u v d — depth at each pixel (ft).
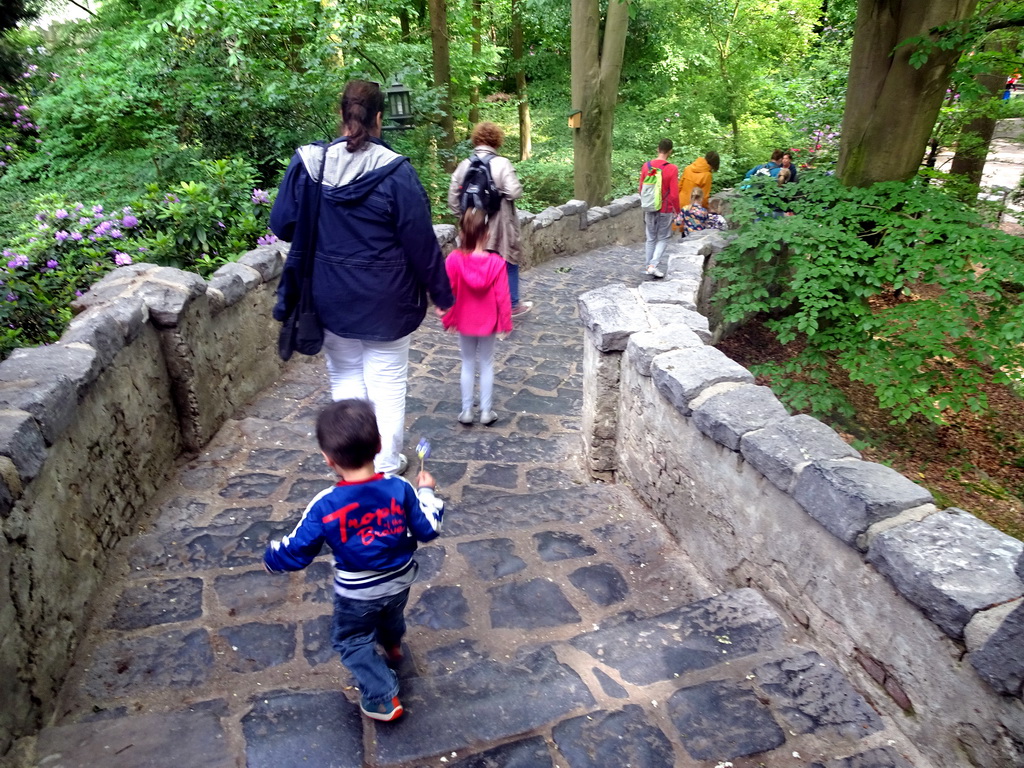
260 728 7.14
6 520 7.20
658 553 11.30
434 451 14.94
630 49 62.49
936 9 21.79
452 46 48.42
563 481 13.98
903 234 19.52
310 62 31.40
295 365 18.44
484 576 10.60
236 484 12.61
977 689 6.12
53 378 8.64
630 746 6.94
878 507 7.15
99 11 47.39
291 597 9.77
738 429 9.17
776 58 59.82
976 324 18.54
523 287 29.78
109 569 9.99
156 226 21.93
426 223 10.44
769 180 23.61
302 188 10.29
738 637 8.41
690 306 14.23
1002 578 6.33
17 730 6.95
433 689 7.86
